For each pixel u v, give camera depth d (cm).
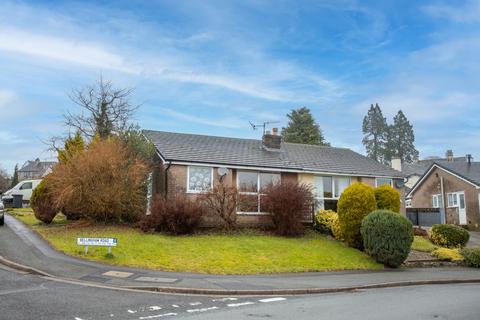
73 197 1992
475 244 2580
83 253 1522
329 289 1291
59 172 1989
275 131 2908
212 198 2128
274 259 1689
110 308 936
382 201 2192
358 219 1988
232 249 1766
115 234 1869
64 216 2616
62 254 1504
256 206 2270
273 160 2620
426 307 1061
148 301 1023
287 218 2177
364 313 970
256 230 2228
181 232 1992
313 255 1803
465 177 3641
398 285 1457
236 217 2220
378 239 1784
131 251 1596
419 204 4325
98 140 2156
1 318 830
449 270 1808
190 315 907
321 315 937
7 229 1997
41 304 938
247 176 2486
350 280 1455
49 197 2195
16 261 1358
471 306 1083
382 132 8612
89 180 1964
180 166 2284
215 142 2762
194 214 2000
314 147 3228
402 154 8431
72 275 1248
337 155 3139
